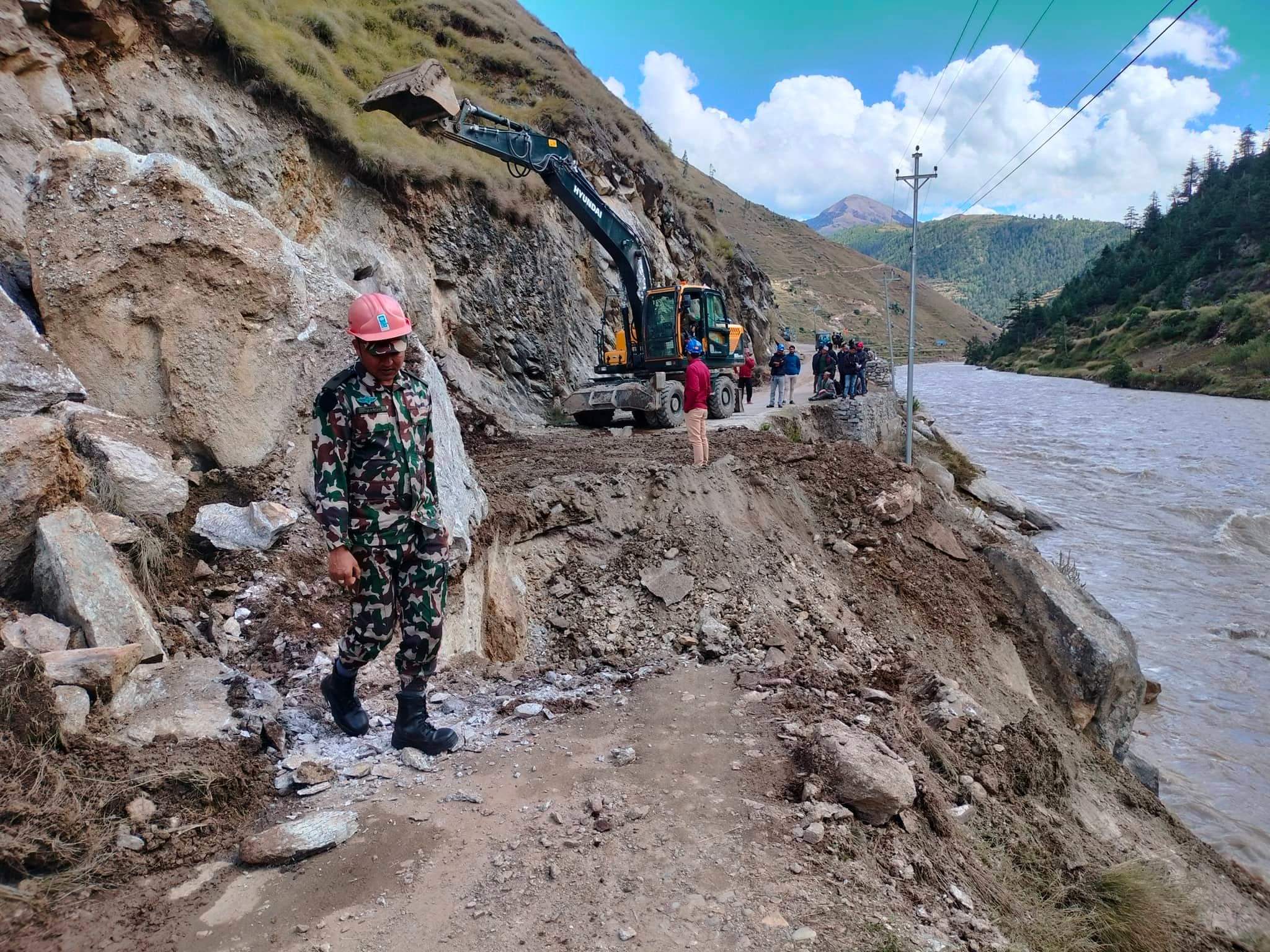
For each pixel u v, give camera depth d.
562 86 28.39
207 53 12.57
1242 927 6.77
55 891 2.73
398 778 3.72
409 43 23.14
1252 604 17.84
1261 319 72.81
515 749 4.13
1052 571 11.30
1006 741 6.77
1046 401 64.50
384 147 15.49
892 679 6.88
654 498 9.09
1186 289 100.81
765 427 16.44
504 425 15.32
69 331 5.17
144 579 4.54
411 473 3.50
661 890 3.00
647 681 5.49
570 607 7.73
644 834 3.36
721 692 5.20
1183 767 11.54
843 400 20.56
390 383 3.47
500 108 24.78
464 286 16.98
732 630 7.41
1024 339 134.38
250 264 5.60
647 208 31.98
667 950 2.69
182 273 5.38
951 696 6.63
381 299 3.38
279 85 13.34
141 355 5.33
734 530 8.90
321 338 6.05
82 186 5.28
